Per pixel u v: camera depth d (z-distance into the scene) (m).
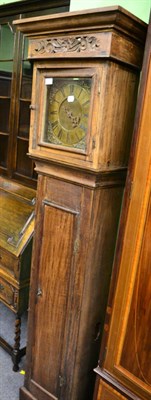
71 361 1.37
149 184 0.96
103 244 1.26
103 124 1.05
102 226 1.23
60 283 1.33
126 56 1.05
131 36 1.03
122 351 1.13
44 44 1.14
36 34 1.14
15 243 1.70
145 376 1.07
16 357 1.81
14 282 1.70
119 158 1.17
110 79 1.02
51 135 1.24
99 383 1.22
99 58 1.00
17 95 1.96
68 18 1.01
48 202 1.30
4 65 2.09
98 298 1.34
